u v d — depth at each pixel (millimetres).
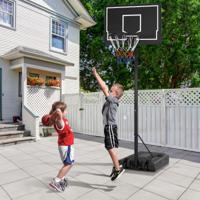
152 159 5246
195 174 4879
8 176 4688
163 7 13797
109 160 5965
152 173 4906
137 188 4074
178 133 7559
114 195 3768
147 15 5504
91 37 19891
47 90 10875
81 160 5961
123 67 18219
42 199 3615
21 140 8320
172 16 13781
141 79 17453
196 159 6180
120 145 8102
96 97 10281
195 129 7176
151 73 16922
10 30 10477
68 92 13578
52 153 6746
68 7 13648
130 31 5598
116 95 4512
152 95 8195
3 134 8227
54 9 12734
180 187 4141
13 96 10594
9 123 9742
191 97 7277
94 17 18500
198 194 3842
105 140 4301
